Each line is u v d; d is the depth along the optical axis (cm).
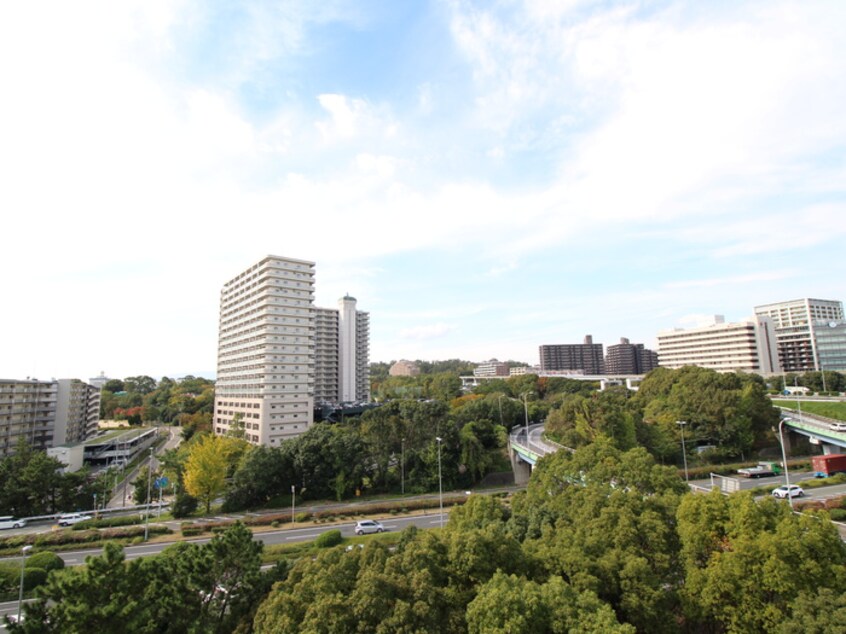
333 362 16225
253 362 10569
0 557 4188
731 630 2109
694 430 7950
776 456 7769
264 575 2422
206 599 2345
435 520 5291
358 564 2242
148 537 4659
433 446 7056
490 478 7412
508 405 10794
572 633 1770
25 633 1766
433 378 19500
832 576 2025
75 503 6006
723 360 15100
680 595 2284
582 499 3053
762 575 2069
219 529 4844
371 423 7200
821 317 18600
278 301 10394
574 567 2244
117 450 9656
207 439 6162
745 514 2247
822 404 9312
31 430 9250
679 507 2531
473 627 1867
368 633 1827
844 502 4688
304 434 6975
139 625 1905
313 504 6206
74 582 1873
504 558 2266
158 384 18525
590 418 7094
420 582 2011
